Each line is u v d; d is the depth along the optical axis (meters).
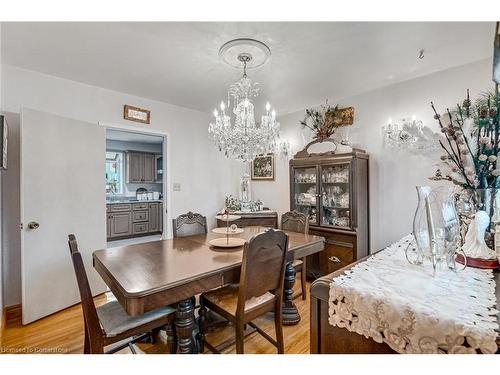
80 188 2.67
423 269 1.10
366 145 3.13
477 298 0.83
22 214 2.22
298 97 3.29
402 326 0.78
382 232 2.99
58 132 2.49
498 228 1.12
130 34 1.91
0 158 1.81
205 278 1.48
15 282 2.40
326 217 3.23
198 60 2.30
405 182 2.82
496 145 1.17
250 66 2.40
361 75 2.65
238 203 4.21
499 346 0.63
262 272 1.56
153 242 2.22
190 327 1.54
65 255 2.52
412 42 2.04
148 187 6.78
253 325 1.88
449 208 1.12
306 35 1.93
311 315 1.04
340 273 1.08
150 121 3.39
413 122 2.69
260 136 2.43
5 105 2.38
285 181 4.07
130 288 1.27
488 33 1.92
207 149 4.04
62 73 2.58
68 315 2.38
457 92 2.47
